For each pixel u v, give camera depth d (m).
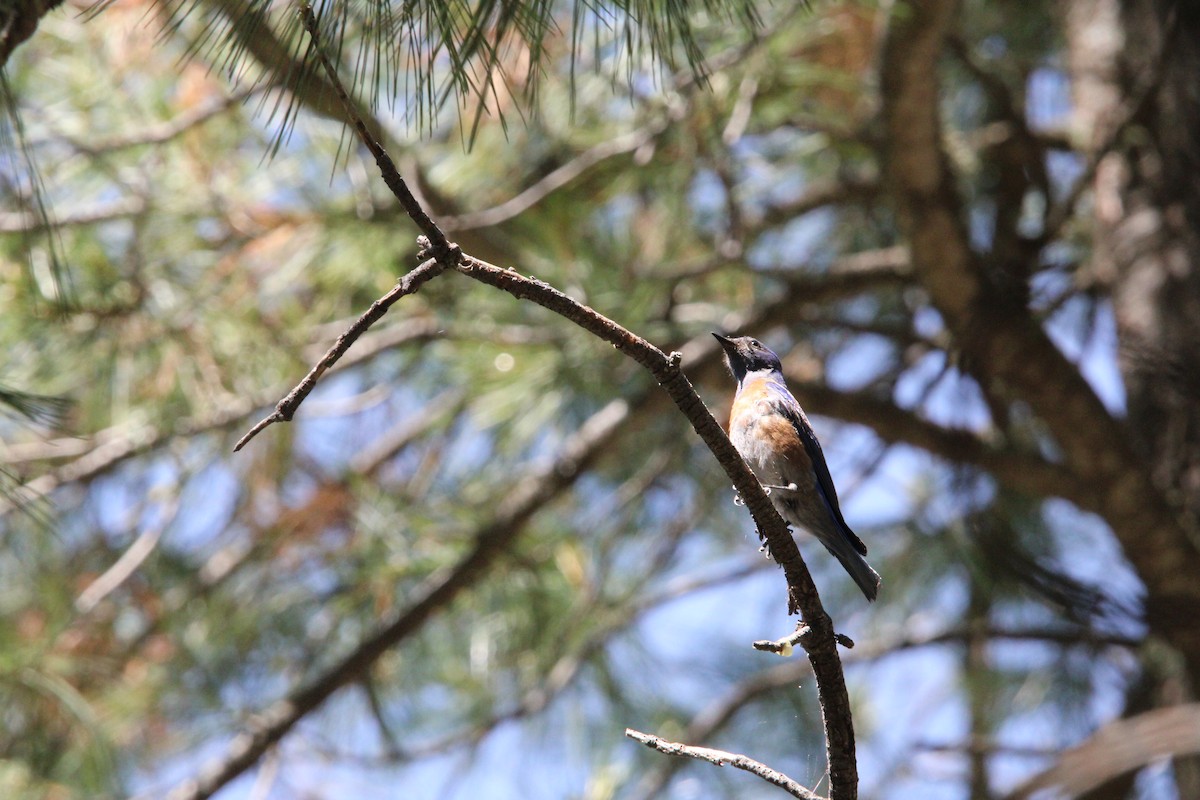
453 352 11.92
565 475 11.53
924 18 9.23
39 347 9.87
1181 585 10.19
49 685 9.77
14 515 11.07
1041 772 5.02
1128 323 10.71
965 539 10.26
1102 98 12.25
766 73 10.29
